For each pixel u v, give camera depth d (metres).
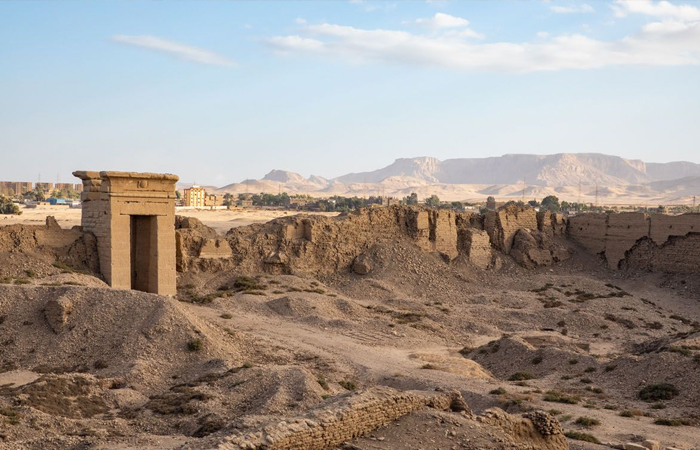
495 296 68.88
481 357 47.81
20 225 54.94
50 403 30.69
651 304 69.50
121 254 54.75
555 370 43.06
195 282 63.78
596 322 60.50
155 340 39.28
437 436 21.00
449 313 62.12
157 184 56.25
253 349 42.75
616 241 83.31
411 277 71.69
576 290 72.44
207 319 46.12
